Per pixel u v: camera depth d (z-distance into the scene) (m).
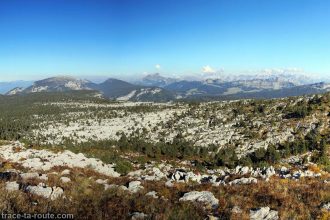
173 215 14.82
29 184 19.12
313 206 17.86
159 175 35.16
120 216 14.51
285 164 73.62
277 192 20.47
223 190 20.88
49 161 35.72
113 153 104.00
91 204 15.91
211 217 15.13
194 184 24.42
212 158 130.88
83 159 42.38
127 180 26.08
